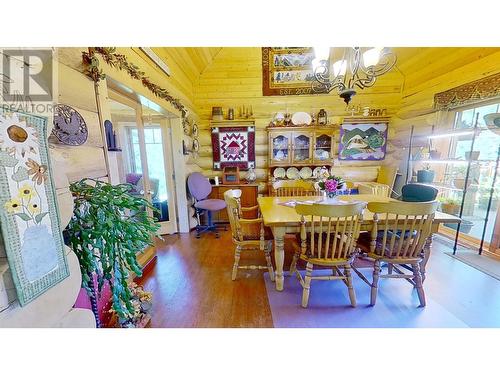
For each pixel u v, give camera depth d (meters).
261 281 2.26
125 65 1.78
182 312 1.82
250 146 4.15
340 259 1.81
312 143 3.91
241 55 3.93
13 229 0.65
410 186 2.55
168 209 3.65
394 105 4.08
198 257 2.84
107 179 1.54
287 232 1.98
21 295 0.67
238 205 2.22
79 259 1.00
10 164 0.64
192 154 4.00
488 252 2.69
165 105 2.76
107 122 1.54
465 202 3.00
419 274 1.82
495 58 2.44
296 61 3.92
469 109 2.92
